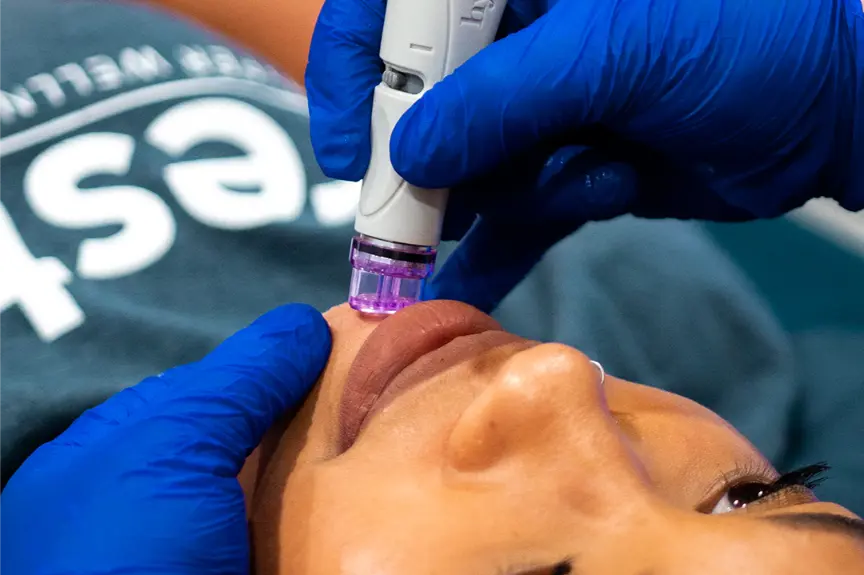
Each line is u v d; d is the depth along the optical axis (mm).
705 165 828
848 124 796
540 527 516
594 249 1391
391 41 697
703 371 1336
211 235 1123
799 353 1410
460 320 651
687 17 715
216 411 663
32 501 647
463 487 540
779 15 724
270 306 1124
